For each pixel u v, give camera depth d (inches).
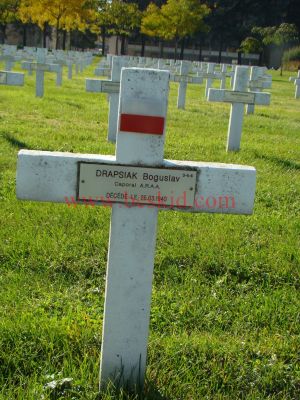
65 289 78.8
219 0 1499.8
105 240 94.2
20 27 1332.4
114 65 180.1
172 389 57.7
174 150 171.5
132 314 56.0
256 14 1499.8
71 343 63.7
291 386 60.1
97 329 67.0
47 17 941.2
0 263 85.1
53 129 195.6
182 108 304.2
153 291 79.2
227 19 1501.0
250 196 54.6
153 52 1611.7
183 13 1167.6
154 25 1186.6
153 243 54.6
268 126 260.7
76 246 92.0
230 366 61.8
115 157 53.2
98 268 85.5
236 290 82.6
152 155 52.8
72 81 459.8
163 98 51.4
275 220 112.7
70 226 100.3
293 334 70.9
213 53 1595.7
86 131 197.6
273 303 77.4
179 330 69.6
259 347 66.2
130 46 1619.1
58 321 68.0
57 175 53.0
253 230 107.5
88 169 52.8
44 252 88.4
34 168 52.7
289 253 95.4
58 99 298.2
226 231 104.1
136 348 56.9
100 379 57.2
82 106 275.1
